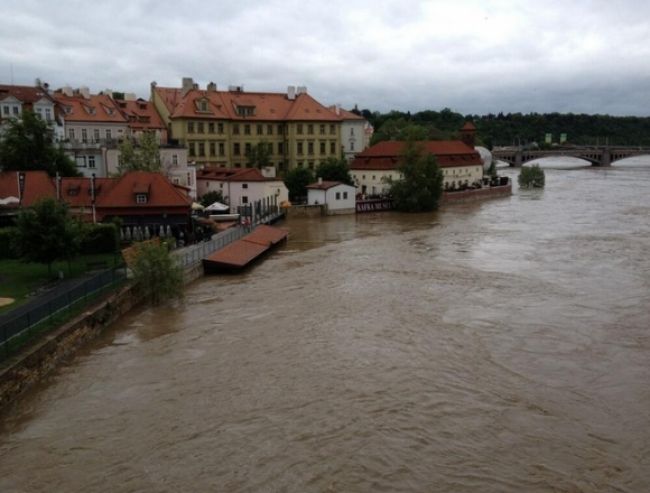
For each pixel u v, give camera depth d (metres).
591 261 48.97
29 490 18.11
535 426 21.39
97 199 52.31
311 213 83.62
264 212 75.44
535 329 31.64
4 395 22.58
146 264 36.78
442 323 32.72
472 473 18.58
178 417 22.34
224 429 21.38
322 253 54.47
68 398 24.06
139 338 30.98
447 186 111.00
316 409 22.72
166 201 52.09
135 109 94.69
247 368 26.77
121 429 21.56
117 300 33.88
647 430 21.06
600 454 19.58
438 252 54.12
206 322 33.50
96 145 70.75
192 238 52.62
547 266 47.25
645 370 26.20
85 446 20.48
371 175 102.31
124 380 25.70
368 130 185.38
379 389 24.39
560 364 26.94
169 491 17.91
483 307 35.75
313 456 19.56
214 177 80.62
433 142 118.56
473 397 23.66
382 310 35.22
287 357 27.97
